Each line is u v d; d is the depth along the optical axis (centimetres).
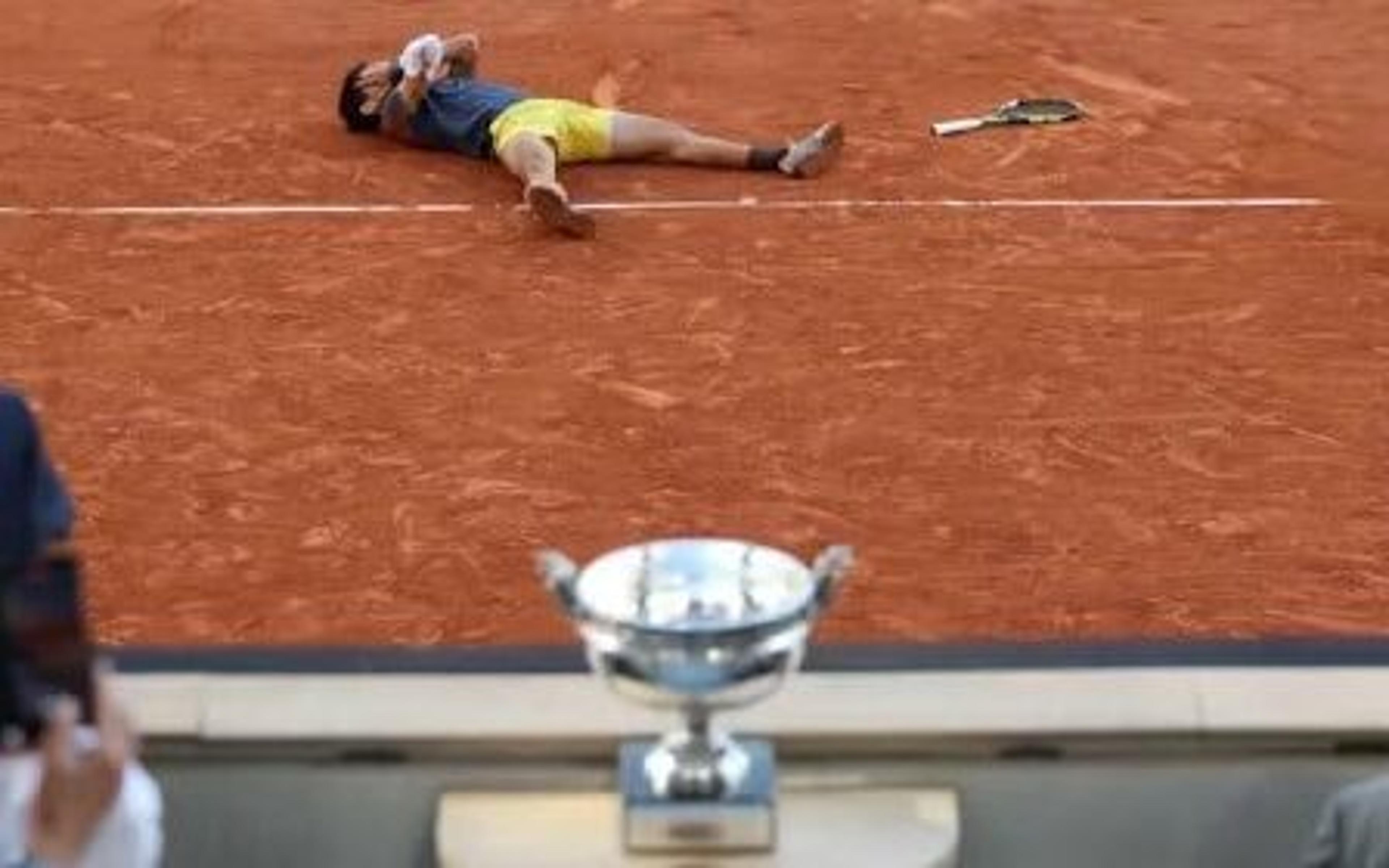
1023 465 2703
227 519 2569
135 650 1684
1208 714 1425
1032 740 1416
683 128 3791
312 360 2995
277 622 2342
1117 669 1483
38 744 994
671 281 3266
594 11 4772
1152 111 4044
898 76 4294
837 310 3159
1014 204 3572
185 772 1430
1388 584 2434
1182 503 2612
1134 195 3616
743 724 1405
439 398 2883
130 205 3581
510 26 4666
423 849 1434
